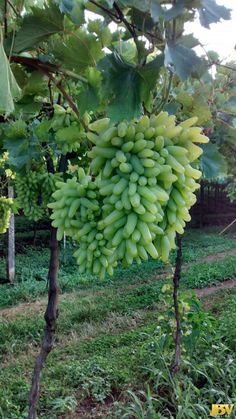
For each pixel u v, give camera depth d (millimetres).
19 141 3186
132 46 2168
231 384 5391
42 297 11742
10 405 5387
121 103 1662
